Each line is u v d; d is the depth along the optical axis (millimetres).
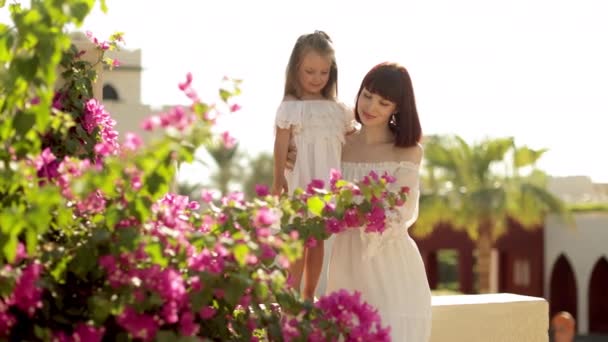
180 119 3117
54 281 3469
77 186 3148
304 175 4883
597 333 35312
